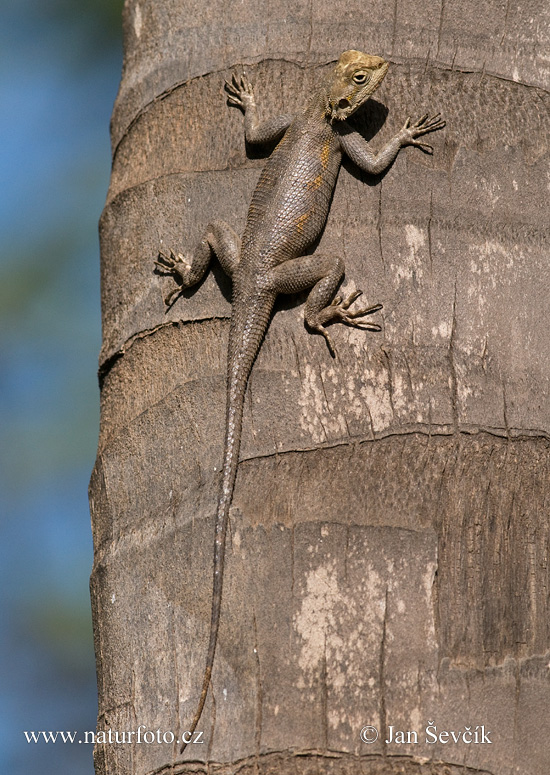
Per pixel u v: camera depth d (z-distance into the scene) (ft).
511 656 37.04
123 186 46.62
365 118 43.16
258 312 40.98
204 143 44.19
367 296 39.93
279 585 36.50
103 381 45.50
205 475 39.27
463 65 43.16
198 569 38.09
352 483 37.35
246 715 35.40
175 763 35.99
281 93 44.06
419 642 35.78
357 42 43.70
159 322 42.86
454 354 39.01
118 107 49.42
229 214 43.29
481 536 37.76
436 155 41.81
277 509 37.40
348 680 35.19
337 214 42.24
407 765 34.12
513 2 44.55
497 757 35.04
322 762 34.22
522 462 38.99
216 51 44.83
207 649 37.11
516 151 42.73
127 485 41.75
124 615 39.83
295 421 38.50
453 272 40.14
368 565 36.45
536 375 40.32
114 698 39.55
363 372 38.70
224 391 40.14
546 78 44.29
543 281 41.63
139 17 49.34
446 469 37.83
